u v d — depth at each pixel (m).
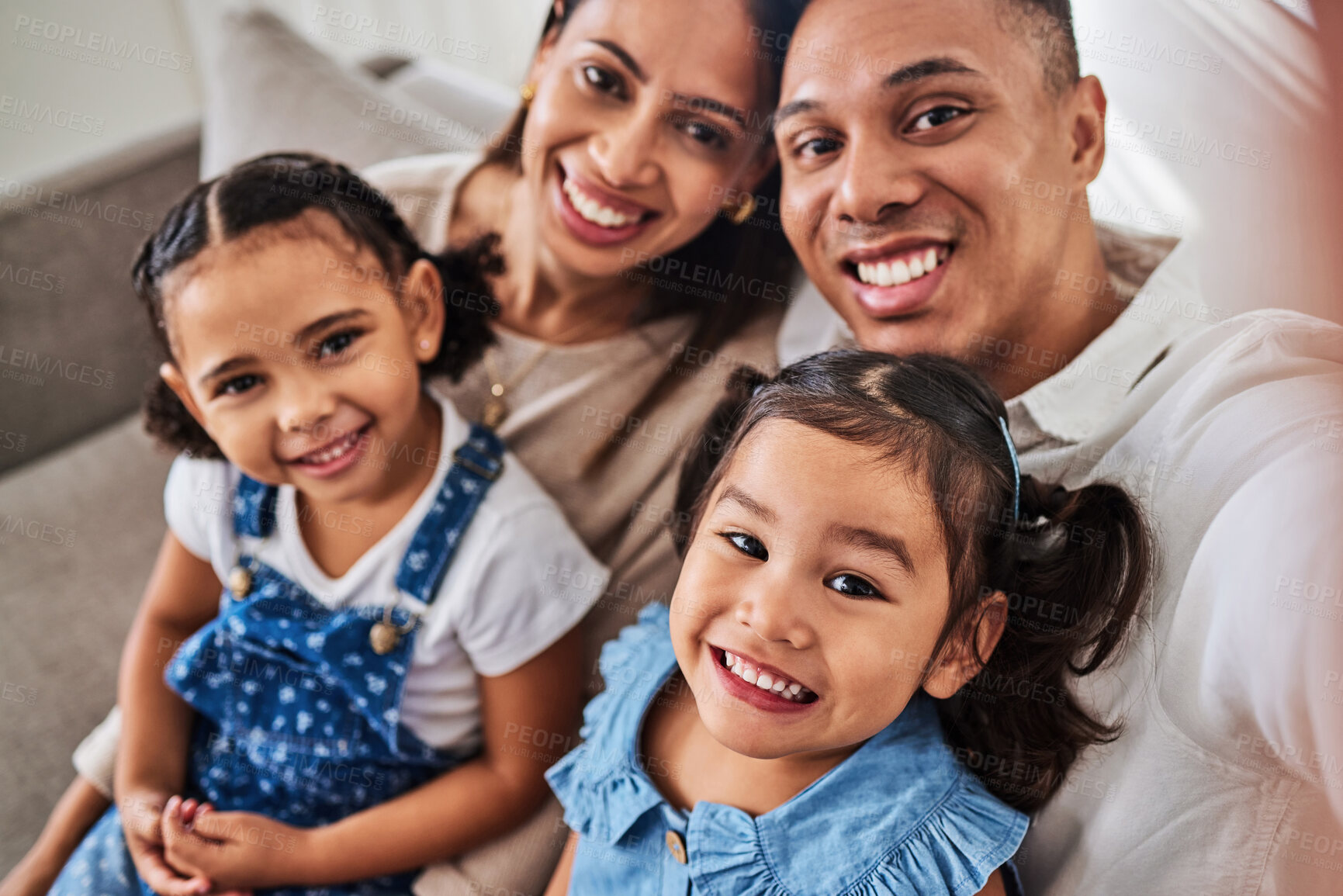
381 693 0.75
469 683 0.78
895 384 0.59
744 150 0.75
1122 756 0.62
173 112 1.59
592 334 0.81
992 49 0.65
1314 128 0.67
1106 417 0.67
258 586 0.80
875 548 0.56
